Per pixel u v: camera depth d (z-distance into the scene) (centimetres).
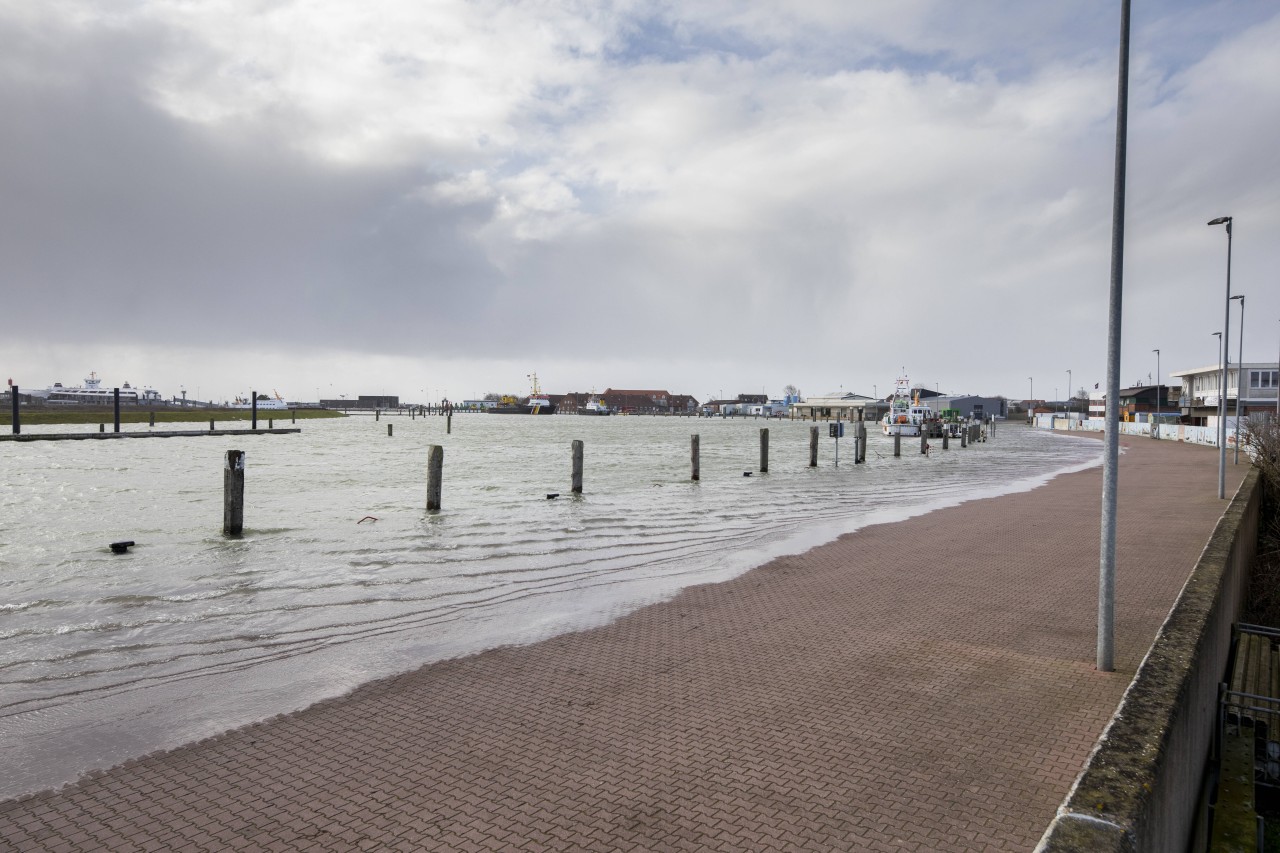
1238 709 673
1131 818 274
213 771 499
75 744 549
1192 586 645
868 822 423
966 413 15000
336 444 5475
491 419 19938
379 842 407
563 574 1156
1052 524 1591
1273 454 1977
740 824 421
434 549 1373
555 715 586
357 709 608
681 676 675
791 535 1499
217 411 15038
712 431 10075
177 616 927
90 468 3172
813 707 596
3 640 830
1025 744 523
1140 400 9369
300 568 1209
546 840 407
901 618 860
